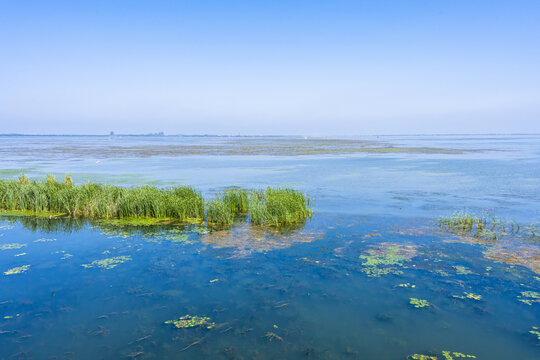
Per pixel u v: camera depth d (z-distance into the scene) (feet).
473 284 29.78
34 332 23.15
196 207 51.93
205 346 21.75
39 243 41.19
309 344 21.94
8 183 63.05
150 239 42.63
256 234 44.42
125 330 23.41
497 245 39.42
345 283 30.22
